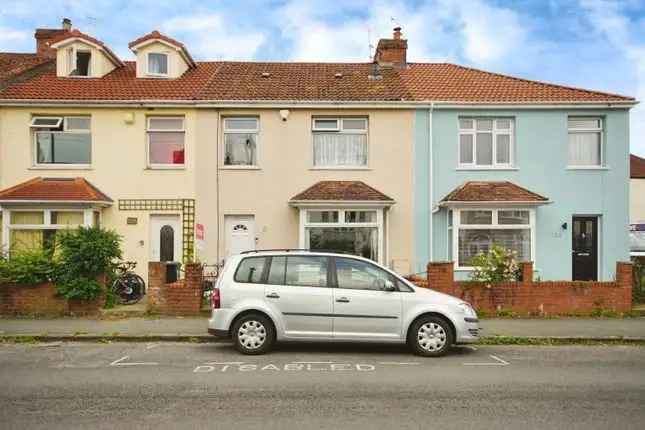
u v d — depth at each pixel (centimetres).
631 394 685
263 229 1708
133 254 1686
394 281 943
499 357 921
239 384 728
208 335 1063
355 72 2019
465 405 634
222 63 2108
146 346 1005
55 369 813
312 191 1655
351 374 790
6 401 643
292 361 876
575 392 695
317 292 924
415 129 1734
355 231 1658
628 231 1716
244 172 1717
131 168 1702
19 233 1585
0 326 1150
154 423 564
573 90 1802
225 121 1745
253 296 926
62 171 1692
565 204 1720
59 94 1706
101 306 1281
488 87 1838
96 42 1850
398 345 1013
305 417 586
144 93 1739
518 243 1659
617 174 1725
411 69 2055
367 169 1727
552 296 1299
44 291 1275
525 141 1733
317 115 1742
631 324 1202
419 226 1719
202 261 1691
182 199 1702
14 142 1686
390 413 601
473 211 1659
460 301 945
